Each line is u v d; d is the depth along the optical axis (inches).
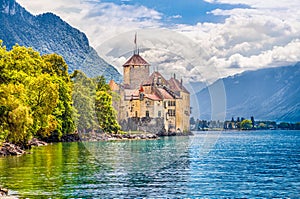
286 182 2003.0
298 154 3875.5
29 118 2317.9
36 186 1659.7
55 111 3887.8
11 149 2817.4
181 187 1616.6
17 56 3358.8
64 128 4055.1
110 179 1619.1
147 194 1470.2
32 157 2662.4
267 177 2155.5
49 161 2434.8
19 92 2399.1
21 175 1927.9
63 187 1627.7
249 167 2610.7
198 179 1866.4
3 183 1727.4
